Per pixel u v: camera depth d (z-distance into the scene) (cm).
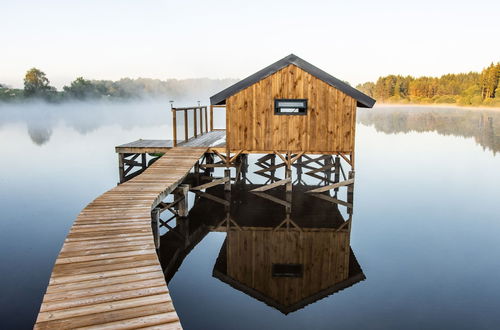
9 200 1334
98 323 399
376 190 1559
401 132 4481
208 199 1340
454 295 668
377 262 814
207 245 903
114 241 627
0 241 923
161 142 1656
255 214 1156
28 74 13038
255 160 2322
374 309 624
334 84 1240
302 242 929
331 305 637
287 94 1263
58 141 3300
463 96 12206
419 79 14438
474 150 2862
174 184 1005
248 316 604
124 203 832
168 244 910
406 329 564
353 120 1256
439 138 3778
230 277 724
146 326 396
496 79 10400
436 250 886
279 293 665
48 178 1722
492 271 769
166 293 463
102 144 3050
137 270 524
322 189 1290
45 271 753
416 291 685
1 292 668
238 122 1296
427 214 1201
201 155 1312
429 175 1906
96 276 504
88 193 1443
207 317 600
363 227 1054
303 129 1274
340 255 848
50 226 1042
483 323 579
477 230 1039
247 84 1268
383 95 15250
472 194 1489
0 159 2275
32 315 592
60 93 13938
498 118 7056
